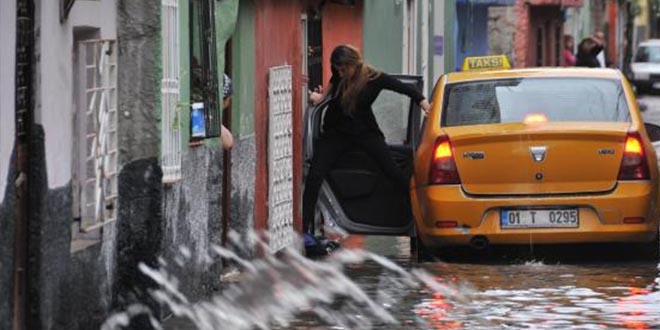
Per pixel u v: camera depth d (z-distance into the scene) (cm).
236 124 2784
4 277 1688
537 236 2747
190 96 2395
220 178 2566
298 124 3331
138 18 2170
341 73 3064
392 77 3098
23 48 1758
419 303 2359
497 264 2853
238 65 2797
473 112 2862
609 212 2745
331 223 3123
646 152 2772
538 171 2744
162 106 2191
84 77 2000
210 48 2452
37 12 1786
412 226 3083
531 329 2108
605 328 2111
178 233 2291
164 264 2203
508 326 2138
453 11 7119
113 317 2142
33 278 1805
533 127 2764
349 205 3112
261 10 2977
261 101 2980
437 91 2938
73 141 1988
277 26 3138
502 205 2748
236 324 2189
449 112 2870
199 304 2373
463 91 2911
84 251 1988
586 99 2872
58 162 1873
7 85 1683
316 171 3080
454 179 2767
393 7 5256
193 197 2380
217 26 2514
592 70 2967
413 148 3191
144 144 2177
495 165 2752
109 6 2122
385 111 4719
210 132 2453
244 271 2752
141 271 2173
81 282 1975
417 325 2156
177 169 2258
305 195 3097
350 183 3102
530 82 2914
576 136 2741
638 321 2170
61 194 1888
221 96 2545
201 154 2430
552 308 2292
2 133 1666
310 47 3938
